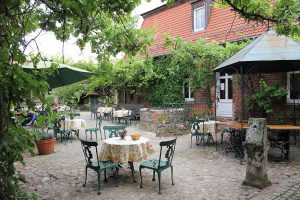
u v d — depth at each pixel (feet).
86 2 9.43
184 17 55.42
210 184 18.53
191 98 50.08
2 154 7.91
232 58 27.68
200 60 40.65
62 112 14.32
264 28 37.78
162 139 35.96
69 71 23.12
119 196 16.63
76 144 33.60
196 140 32.40
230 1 14.34
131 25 17.29
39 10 9.36
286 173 20.61
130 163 19.83
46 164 23.89
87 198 16.35
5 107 8.04
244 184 18.11
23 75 8.30
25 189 17.70
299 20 14.39
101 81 17.89
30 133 9.23
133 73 53.36
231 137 28.63
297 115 34.71
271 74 37.06
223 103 44.04
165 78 52.19
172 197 16.38
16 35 8.04
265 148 17.65
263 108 37.27
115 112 52.65
